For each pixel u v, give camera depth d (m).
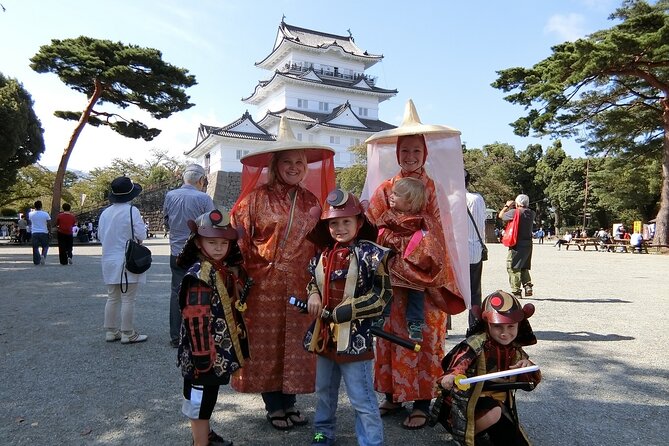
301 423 3.18
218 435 2.88
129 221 5.09
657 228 26.03
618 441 2.88
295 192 3.23
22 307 7.12
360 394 2.59
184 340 2.61
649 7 25.84
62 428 3.07
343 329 2.55
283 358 3.09
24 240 27.09
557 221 52.19
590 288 9.60
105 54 25.84
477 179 38.88
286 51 54.06
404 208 3.09
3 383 3.89
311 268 2.78
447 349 4.94
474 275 4.77
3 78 25.94
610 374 4.15
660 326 6.01
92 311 6.83
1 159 24.02
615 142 28.70
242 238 3.10
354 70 56.28
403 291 3.14
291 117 46.62
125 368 4.30
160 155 65.00
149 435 2.98
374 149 3.80
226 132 44.25
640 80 25.94
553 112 24.28
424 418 3.15
